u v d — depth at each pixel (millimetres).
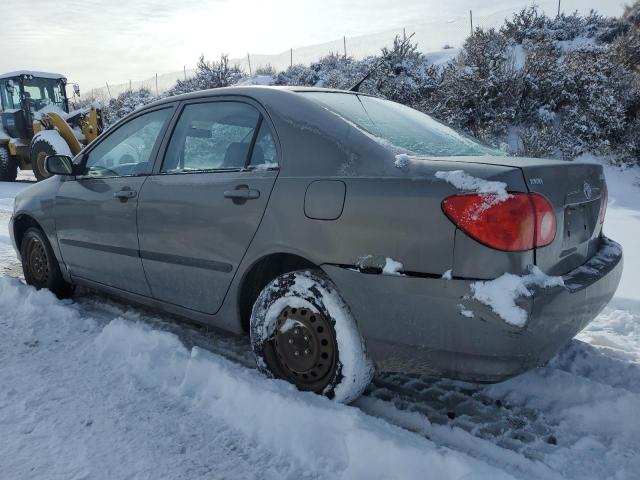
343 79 16766
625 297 4109
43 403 2609
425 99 13109
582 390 2635
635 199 9086
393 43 14969
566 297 2090
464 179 2086
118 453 2221
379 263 2234
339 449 2193
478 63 12328
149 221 3160
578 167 2473
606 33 14812
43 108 13547
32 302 4000
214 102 3123
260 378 2627
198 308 3055
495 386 2789
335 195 2379
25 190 4422
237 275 2762
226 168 2898
